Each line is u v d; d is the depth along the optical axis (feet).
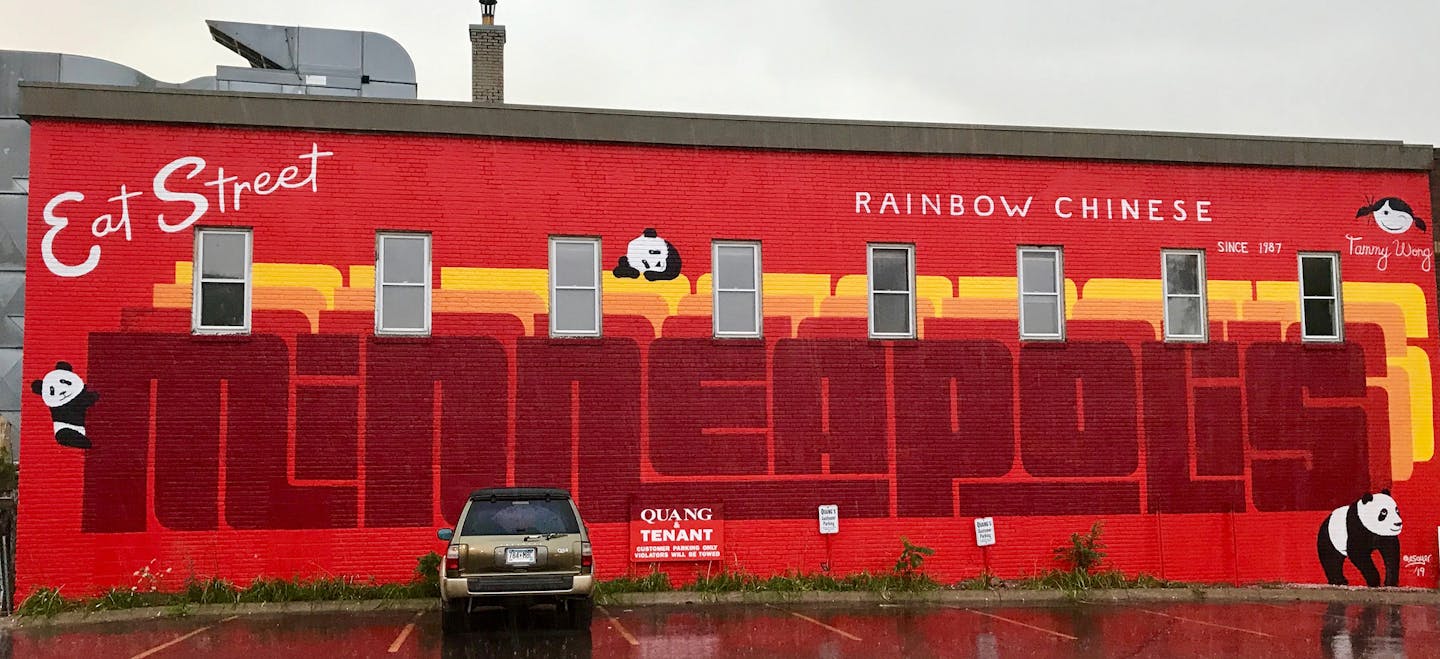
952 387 61.21
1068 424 61.98
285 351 55.83
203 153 56.24
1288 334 64.54
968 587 59.00
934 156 62.59
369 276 56.80
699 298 59.57
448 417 56.80
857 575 58.54
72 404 53.93
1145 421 62.59
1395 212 66.54
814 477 59.52
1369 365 65.10
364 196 57.26
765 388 59.62
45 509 53.16
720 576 57.36
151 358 54.75
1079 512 61.46
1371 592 60.39
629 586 55.98
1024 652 42.19
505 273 58.03
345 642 43.68
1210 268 64.23
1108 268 63.31
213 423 54.95
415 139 58.03
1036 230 62.90
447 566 42.60
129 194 55.42
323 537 55.26
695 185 60.23
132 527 53.78
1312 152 65.77
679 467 58.49
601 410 58.13
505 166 58.65
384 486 55.98
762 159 61.00
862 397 60.39
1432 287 66.39
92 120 55.36
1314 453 63.87
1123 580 59.77
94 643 44.34
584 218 58.95
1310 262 65.62
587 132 59.26
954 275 61.93
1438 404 65.46
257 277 55.98
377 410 56.29
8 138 80.38
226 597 52.75
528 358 57.82
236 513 54.65
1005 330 62.08
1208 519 62.44
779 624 48.73
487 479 56.85
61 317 54.29
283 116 56.80
